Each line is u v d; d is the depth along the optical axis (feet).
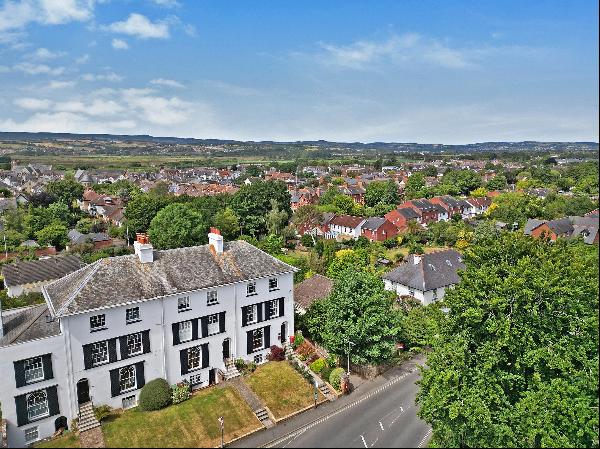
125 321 116.47
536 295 87.10
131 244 325.21
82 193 507.30
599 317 81.20
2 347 100.73
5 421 103.14
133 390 120.06
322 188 598.34
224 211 343.67
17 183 591.78
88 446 103.35
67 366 109.29
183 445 104.63
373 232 333.21
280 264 146.00
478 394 86.84
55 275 222.07
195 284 127.54
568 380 83.92
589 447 83.10
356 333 130.52
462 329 97.71
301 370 135.64
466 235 307.58
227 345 136.87
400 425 110.93
